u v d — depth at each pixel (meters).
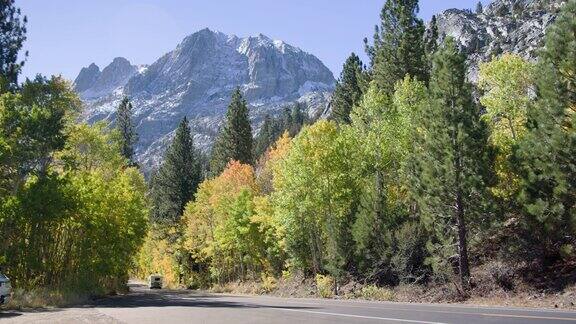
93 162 45.88
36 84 34.41
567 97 21.86
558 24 22.55
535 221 23.06
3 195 28.95
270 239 47.31
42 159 31.69
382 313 15.45
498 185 26.84
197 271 80.00
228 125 89.75
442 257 26.73
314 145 36.34
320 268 41.25
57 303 25.53
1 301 21.89
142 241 47.84
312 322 13.11
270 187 62.72
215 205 60.66
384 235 31.39
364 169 36.47
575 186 21.14
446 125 25.41
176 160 91.44
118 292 47.91
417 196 26.91
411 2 50.38
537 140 22.62
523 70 32.69
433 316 14.12
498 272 24.66
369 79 57.53
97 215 36.88
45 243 31.91
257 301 26.34
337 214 36.12
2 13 35.81
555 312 15.45
